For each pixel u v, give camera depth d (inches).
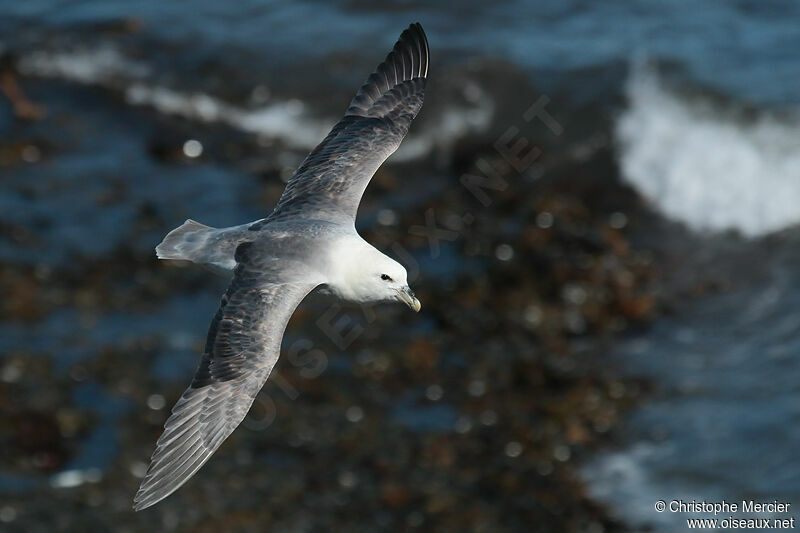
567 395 697.6
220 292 767.1
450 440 666.2
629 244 829.2
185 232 414.9
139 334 729.6
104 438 660.7
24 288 759.7
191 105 966.4
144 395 685.9
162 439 363.3
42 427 665.0
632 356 728.3
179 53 1005.2
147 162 904.9
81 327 734.5
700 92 930.7
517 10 1033.5
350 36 1013.8
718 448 655.8
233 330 374.0
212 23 1034.7
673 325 754.8
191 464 360.5
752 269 807.1
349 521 616.7
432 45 984.3
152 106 965.8
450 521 619.8
